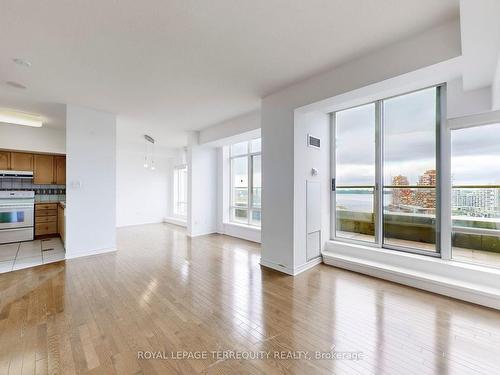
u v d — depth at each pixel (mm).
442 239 3057
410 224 3408
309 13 2002
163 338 1990
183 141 7422
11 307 2484
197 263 3949
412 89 3250
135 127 5812
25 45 2412
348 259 3637
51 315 2330
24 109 4375
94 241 4441
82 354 1792
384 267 3252
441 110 3068
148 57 2664
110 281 3178
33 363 1699
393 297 2711
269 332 2076
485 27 1612
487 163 2793
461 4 1434
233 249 4859
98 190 4473
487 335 2018
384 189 3660
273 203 3715
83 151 4289
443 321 2227
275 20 2084
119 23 2102
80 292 2842
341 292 2850
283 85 3420
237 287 2998
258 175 5762
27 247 4891
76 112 4211
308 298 2699
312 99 3172
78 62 2752
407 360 1738
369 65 2635
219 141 5793
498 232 2740
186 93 3693
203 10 1953
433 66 2258
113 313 2373
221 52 2578
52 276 3340
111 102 4066
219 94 3746
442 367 1669
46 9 1913
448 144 3002
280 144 3609
